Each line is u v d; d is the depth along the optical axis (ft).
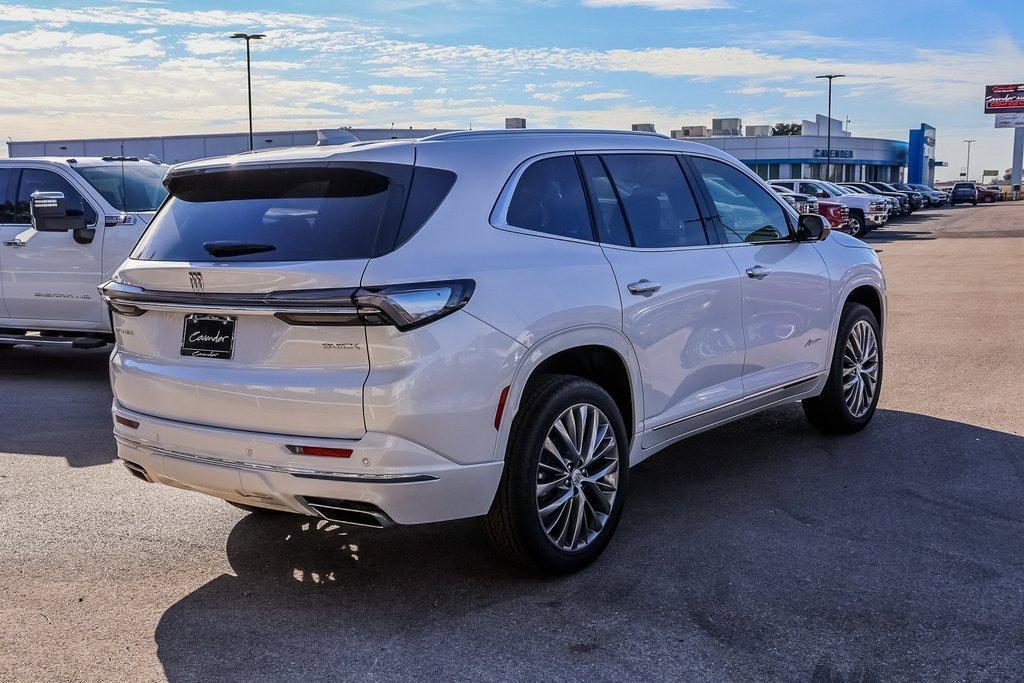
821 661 10.59
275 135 175.32
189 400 12.05
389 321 10.89
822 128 263.08
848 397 19.63
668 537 14.37
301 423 11.28
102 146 185.37
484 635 11.39
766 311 16.76
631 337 13.76
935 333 33.17
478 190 12.37
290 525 15.30
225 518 15.66
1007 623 11.42
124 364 12.85
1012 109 355.56
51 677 10.59
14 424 22.21
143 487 17.38
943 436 19.63
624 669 10.52
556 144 13.83
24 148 187.01
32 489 17.28
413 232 11.52
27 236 27.09
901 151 289.94
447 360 11.25
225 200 12.74
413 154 12.07
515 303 12.02
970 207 222.48
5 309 27.68
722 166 17.02
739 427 20.77
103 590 12.90
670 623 11.59
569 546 12.96
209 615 12.10
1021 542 13.93
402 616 11.97
